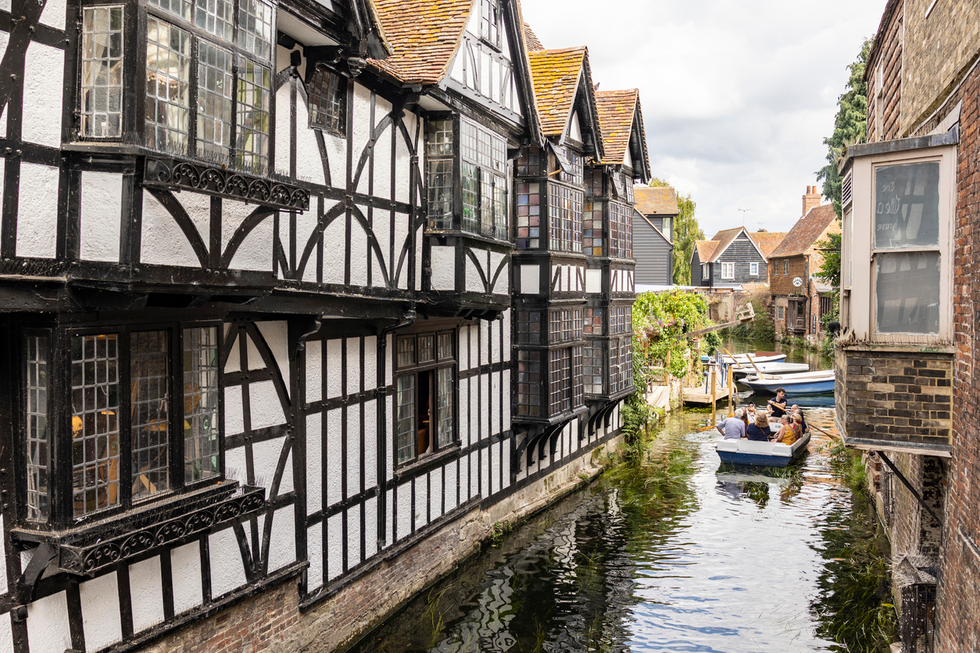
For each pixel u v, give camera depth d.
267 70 5.90
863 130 35.75
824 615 8.79
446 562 10.18
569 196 13.43
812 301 42.84
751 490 14.43
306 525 7.37
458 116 9.02
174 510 5.47
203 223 5.20
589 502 13.76
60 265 4.68
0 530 4.70
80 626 5.06
